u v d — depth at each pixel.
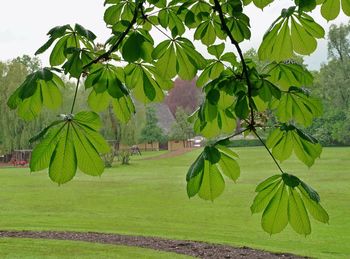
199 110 1.33
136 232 10.73
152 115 53.66
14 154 39.03
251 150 43.28
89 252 8.59
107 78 1.24
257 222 12.33
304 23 1.30
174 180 24.72
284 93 1.35
